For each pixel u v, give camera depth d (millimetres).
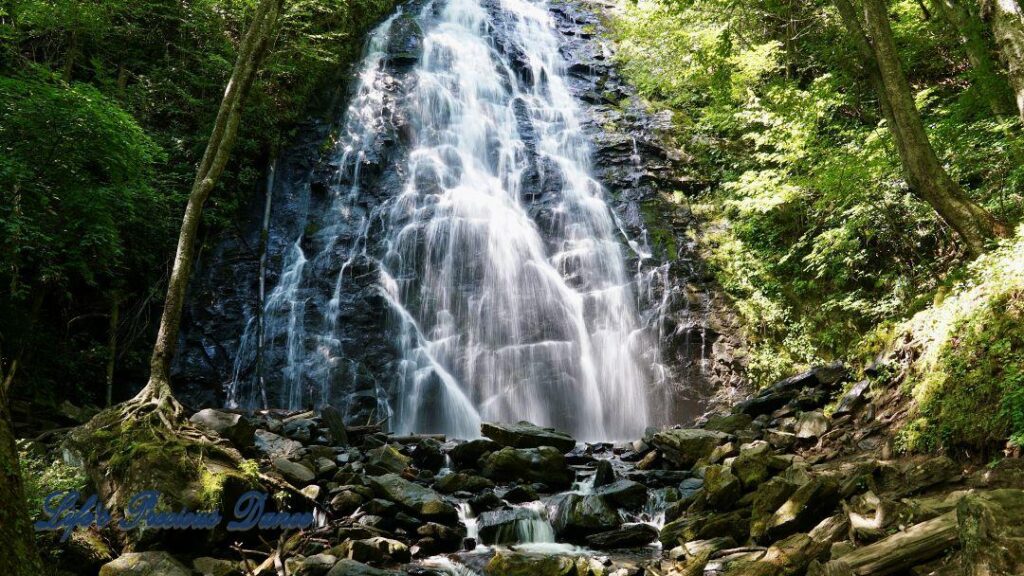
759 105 14078
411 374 13227
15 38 12758
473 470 8938
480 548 7031
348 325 13547
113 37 15461
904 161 9289
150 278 13086
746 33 16375
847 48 14234
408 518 7223
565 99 19734
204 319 13203
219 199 14625
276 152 16125
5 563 3012
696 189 17141
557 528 7344
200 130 15156
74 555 5793
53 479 6266
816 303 13734
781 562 5418
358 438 10117
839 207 12789
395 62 19453
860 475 6871
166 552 5906
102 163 10094
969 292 8453
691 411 13039
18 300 10000
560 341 14125
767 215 15062
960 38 12641
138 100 14617
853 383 9977
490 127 18391
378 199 15805
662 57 18047
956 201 9055
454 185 16547
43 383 10094
